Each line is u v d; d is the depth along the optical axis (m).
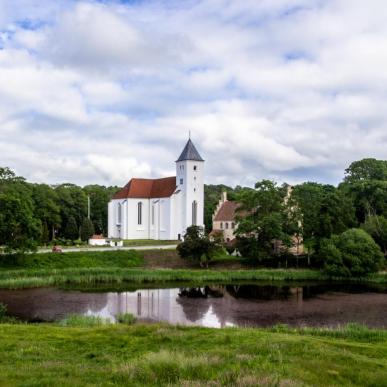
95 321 41.31
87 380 17.56
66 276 72.12
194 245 84.69
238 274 77.38
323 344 27.91
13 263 78.31
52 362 21.62
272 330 37.53
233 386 16.05
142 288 67.88
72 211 134.00
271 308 53.31
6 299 57.94
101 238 113.94
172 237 121.00
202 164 122.12
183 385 16.06
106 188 186.00
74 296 60.50
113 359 22.88
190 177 120.19
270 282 74.31
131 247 100.00
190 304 55.75
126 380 17.36
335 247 78.31
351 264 76.56
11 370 19.28
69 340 28.72
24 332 31.55
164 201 123.50
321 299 59.19
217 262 89.12
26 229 79.50
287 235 86.56
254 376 16.95
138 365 19.23
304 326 43.69
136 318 47.44
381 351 27.80
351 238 78.94
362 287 69.50
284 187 95.56
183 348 25.91
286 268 85.00
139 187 129.25
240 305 55.19
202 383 16.47
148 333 30.94
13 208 78.38
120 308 53.00
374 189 105.25
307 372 19.56
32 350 25.17
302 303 56.38
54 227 128.00
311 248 87.81
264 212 90.81
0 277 70.50
